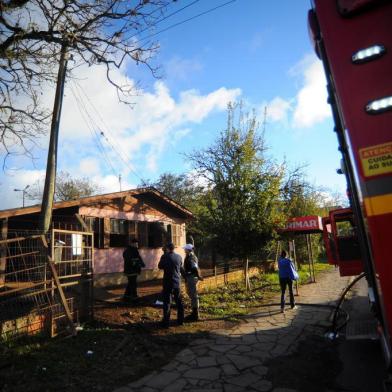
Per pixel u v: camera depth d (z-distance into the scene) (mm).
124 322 8891
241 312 10641
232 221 15242
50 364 6102
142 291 13266
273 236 15523
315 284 17391
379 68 2914
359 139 2916
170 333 8289
